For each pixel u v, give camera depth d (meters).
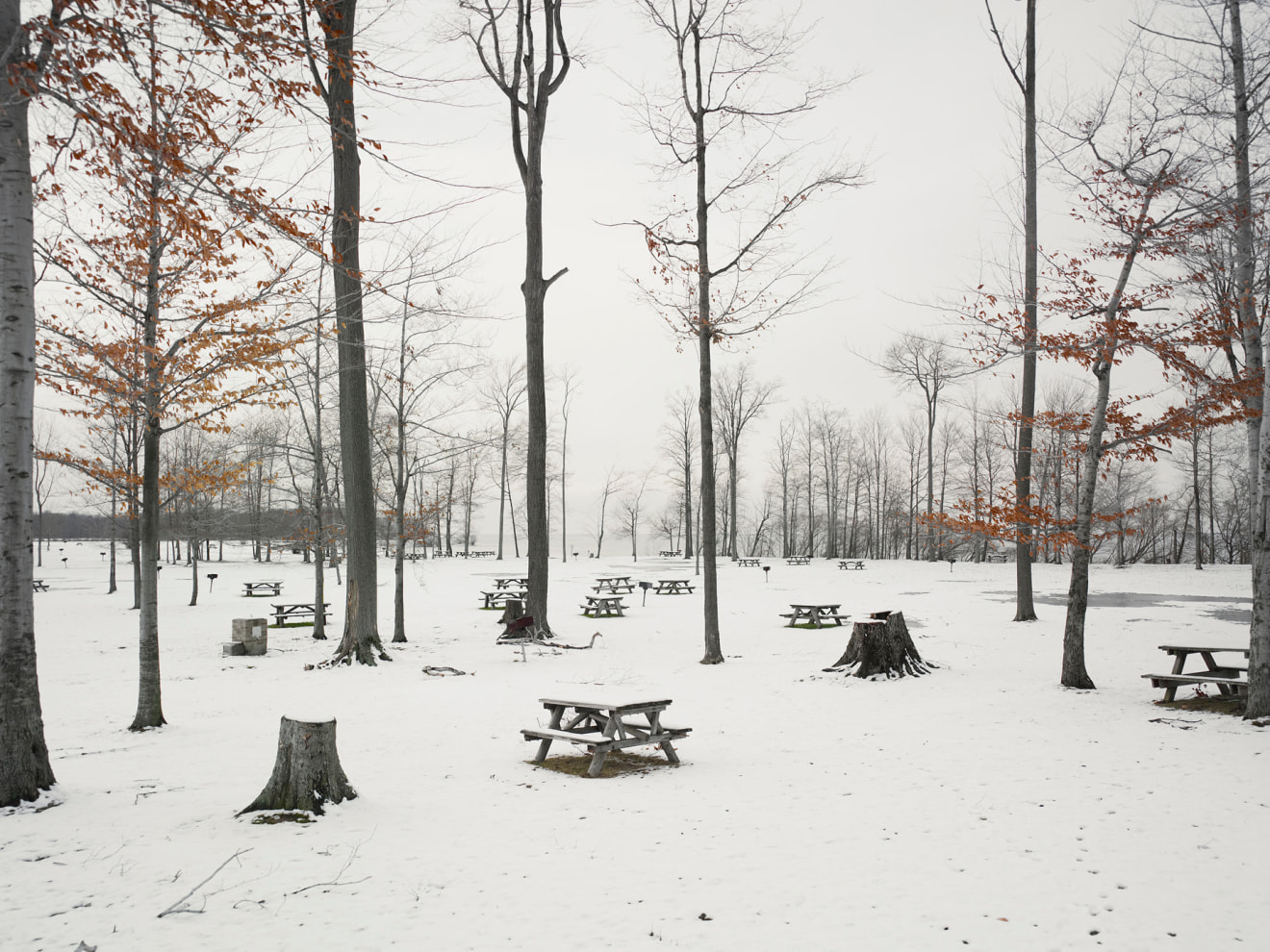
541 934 4.27
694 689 12.56
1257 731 8.75
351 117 9.34
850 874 5.10
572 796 6.90
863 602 26.80
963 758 7.96
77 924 4.34
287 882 4.96
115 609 29.27
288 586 39.38
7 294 6.34
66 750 8.89
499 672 14.59
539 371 19.48
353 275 7.70
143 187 6.88
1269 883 4.85
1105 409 11.59
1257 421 10.26
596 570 48.06
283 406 11.04
